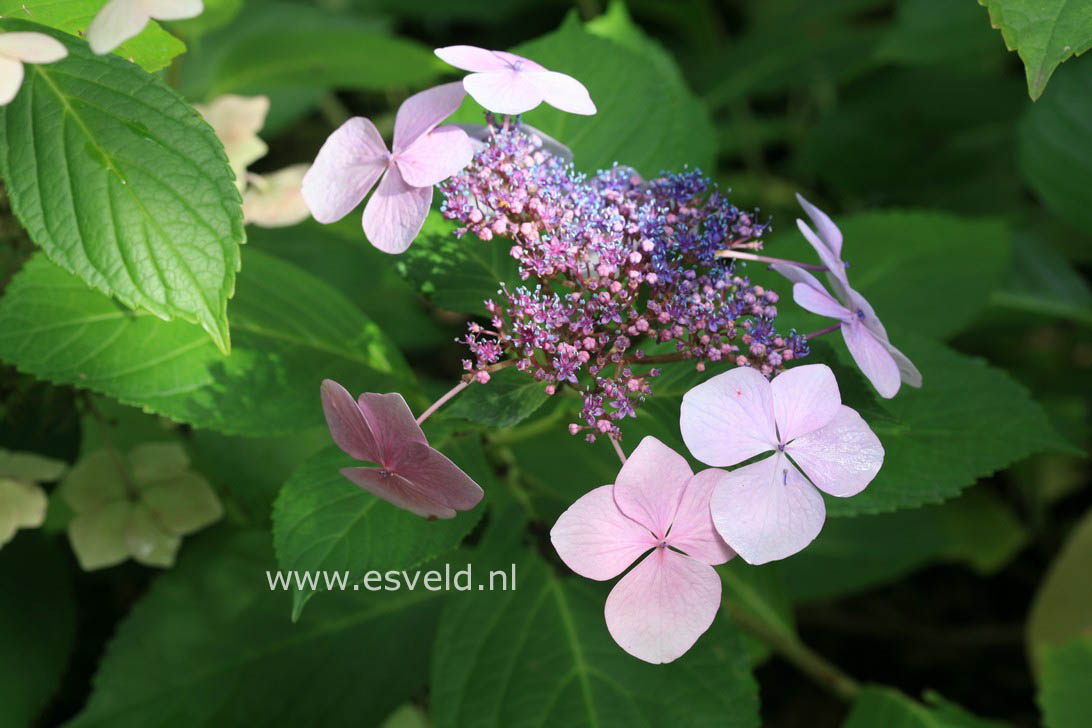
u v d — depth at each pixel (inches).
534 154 12.6
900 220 19.0
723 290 12.2
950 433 14.0
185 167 11.4
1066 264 23.8
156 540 17.0
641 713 14.6
